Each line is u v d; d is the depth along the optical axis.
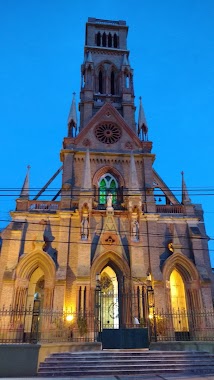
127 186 42.81
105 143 45.56
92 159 43.84
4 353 18.62
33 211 39.06
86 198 38.25
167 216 40.38
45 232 37.78
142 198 41.25
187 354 21.97
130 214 38.34
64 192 40.31
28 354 18.83
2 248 36.19
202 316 34.28
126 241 37.66
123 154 44.34
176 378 16.75
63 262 35.47
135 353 21.59
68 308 33.22
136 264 35.28
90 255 35.56
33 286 37.12
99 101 51.53
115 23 61.41
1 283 34.44
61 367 19.09
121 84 52.81
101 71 55.59
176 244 37.78
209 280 35.84
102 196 42.59
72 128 47.00
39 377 17.58
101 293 35.28
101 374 18.52
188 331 34.94
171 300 36.75
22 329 32.09
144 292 33.91
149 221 39.12
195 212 43.62
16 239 36.41
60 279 34.06
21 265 34.88
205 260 38.84
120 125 47.06
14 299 33.19
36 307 36.94
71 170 42.03
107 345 25.97
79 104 52.44
